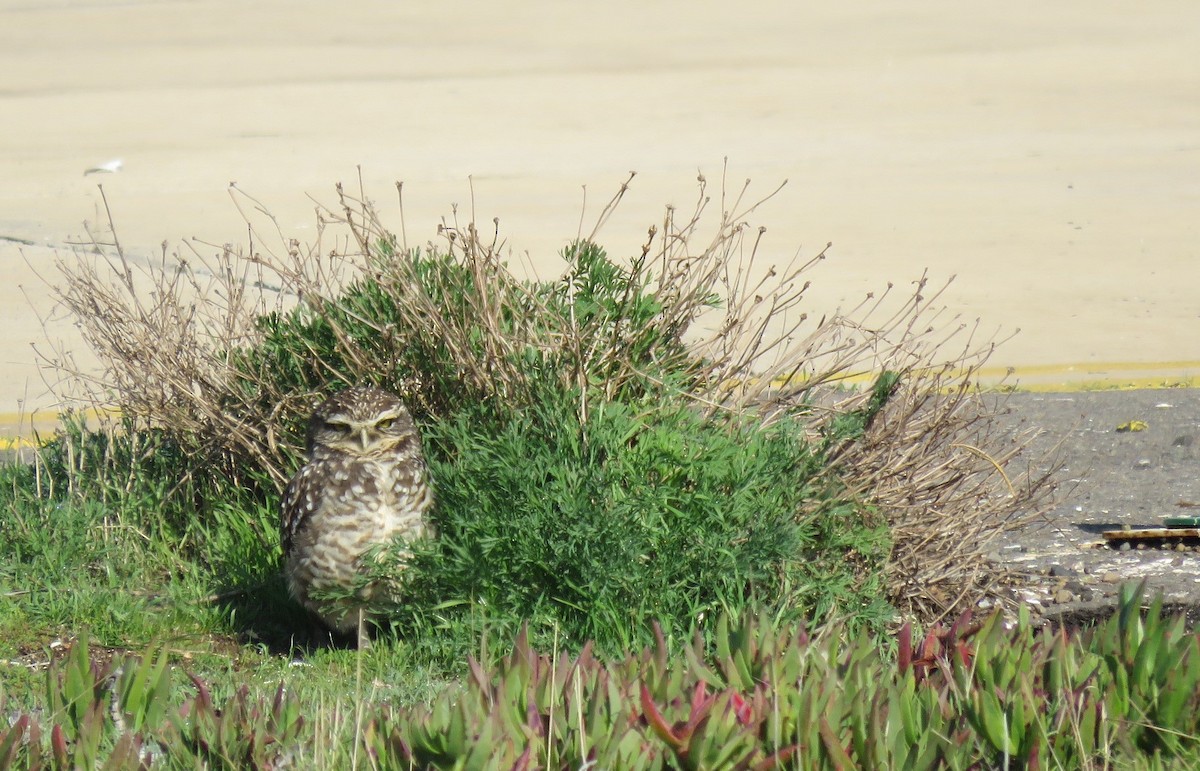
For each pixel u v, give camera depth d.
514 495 16.92
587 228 51.28
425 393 19.38
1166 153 65.69
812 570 17.64
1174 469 27.64
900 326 39.78
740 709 11.64
